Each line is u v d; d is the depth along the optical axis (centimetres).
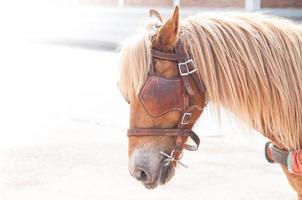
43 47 2367
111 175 725
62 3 2909
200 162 767
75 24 2814
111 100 1222
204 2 2312
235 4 2206
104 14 2689
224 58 353
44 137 918
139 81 346
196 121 369
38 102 1221
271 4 2164
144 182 357
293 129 367
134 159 355
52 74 1620
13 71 1698
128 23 2578
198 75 354
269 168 743
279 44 364
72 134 938
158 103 347
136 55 349
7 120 1047
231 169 738
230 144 845
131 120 356
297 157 370
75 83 1458
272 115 363
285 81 360
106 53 2112
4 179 706
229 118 364
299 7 2212
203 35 357
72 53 2133
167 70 351
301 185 379
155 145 353
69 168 752
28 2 3045
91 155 812
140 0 2570
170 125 353
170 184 685
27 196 649
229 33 359
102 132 952
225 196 645
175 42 350
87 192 662
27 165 764
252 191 658
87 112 1108
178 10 342
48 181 700
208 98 359
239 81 354
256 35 361
